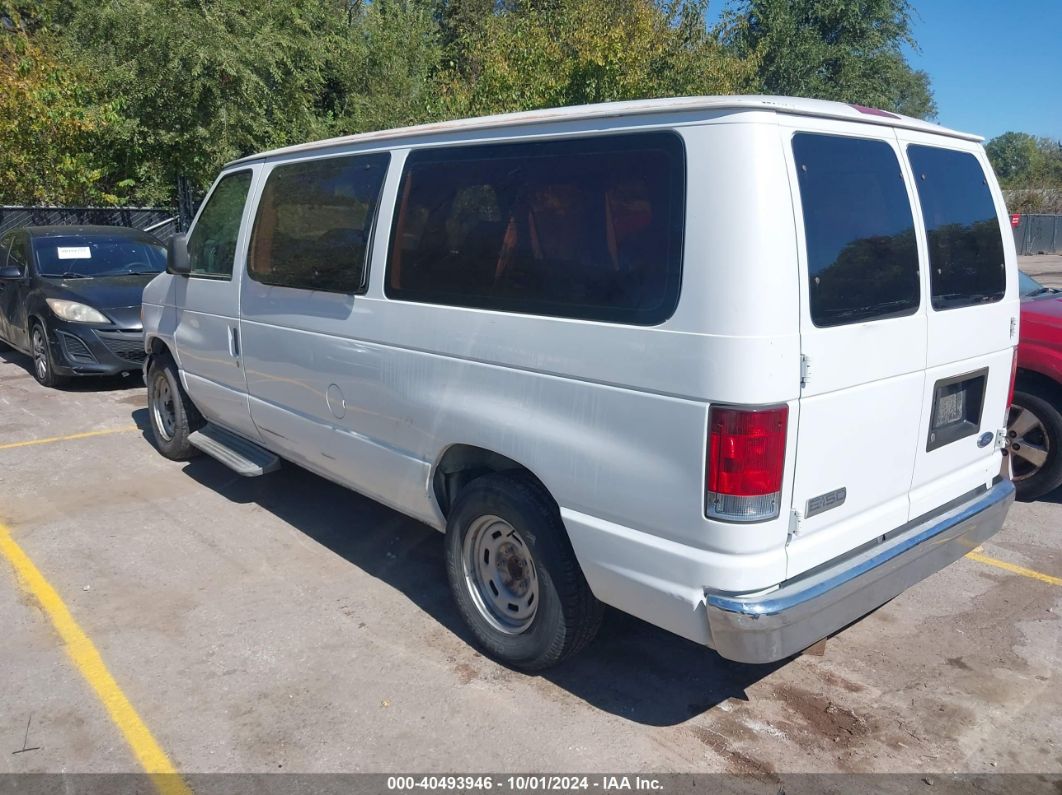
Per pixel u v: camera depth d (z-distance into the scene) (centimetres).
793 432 281
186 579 461
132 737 329
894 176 330
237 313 514
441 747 325
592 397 307
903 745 329
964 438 374
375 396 409
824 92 2450
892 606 441
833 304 293
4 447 690
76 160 1515
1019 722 343
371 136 421
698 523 281
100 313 852
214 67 1444
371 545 507
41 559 484
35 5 2125
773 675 377
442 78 2183
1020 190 4112
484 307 349
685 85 1475
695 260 276
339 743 327
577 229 315
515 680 370
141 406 824
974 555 501
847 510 313
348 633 407
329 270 436
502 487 353
